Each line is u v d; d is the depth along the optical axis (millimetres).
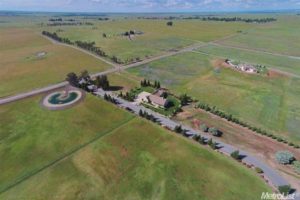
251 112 69812
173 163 47125
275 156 49531
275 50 148875
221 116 66500
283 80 95688
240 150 52312
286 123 64062
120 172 45000
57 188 41375
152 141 53906
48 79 93375
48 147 51781
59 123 60500
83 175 44219
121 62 117312
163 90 83562
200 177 43688
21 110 66812
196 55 133000
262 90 85812
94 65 112750
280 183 42938
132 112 66125
